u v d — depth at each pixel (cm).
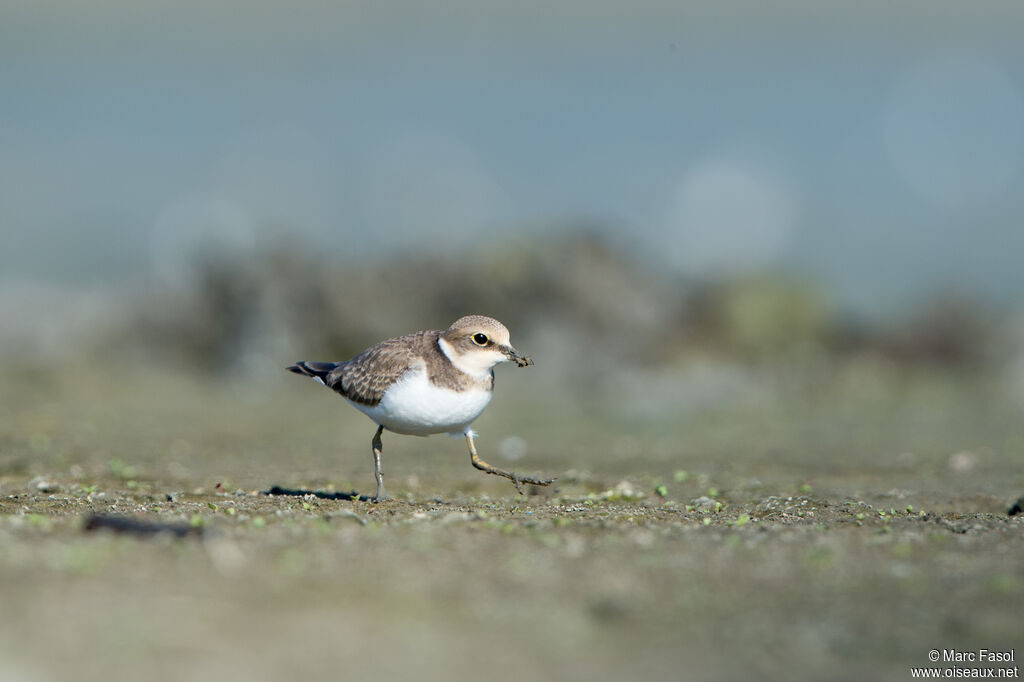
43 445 1280
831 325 2059
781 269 2158
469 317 883
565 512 844
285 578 596
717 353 1964
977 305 2145
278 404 1716
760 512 870
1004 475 1162
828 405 1750
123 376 1866
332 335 1909
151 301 2052
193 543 657
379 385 877
